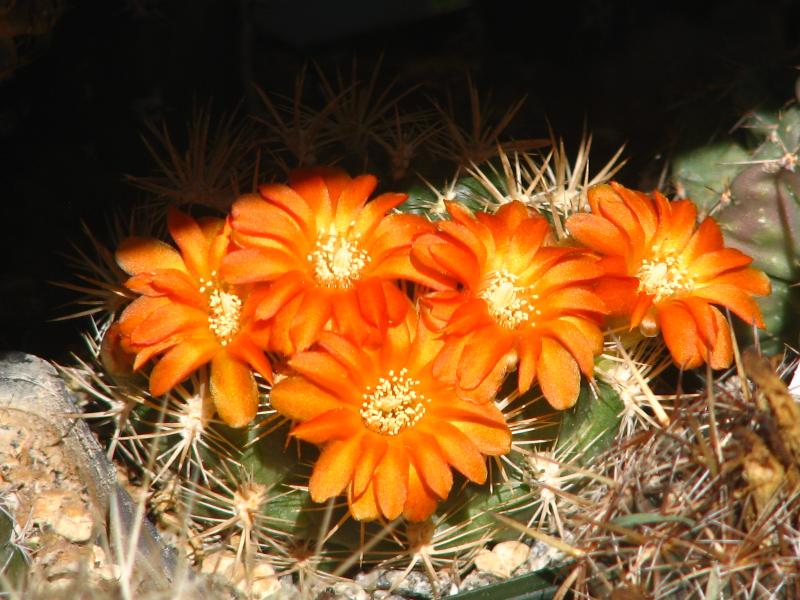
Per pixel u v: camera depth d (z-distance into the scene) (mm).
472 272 313
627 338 333
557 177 366
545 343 319
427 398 316
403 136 361
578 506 335
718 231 333
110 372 334
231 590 327
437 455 310
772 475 312
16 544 311
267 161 366
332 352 308
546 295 320
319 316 312
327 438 307
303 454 325
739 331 366
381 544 334
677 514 314
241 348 313
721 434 326
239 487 331
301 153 358
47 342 378
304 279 316
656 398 340
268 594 334
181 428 326
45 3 357
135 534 307
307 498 329
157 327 316
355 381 311
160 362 316
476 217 322
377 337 311
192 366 316
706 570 309
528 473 332
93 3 380
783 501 313
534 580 329
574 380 316
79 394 364
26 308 381
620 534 318
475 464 311
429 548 331
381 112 365
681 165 380
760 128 365
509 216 326
